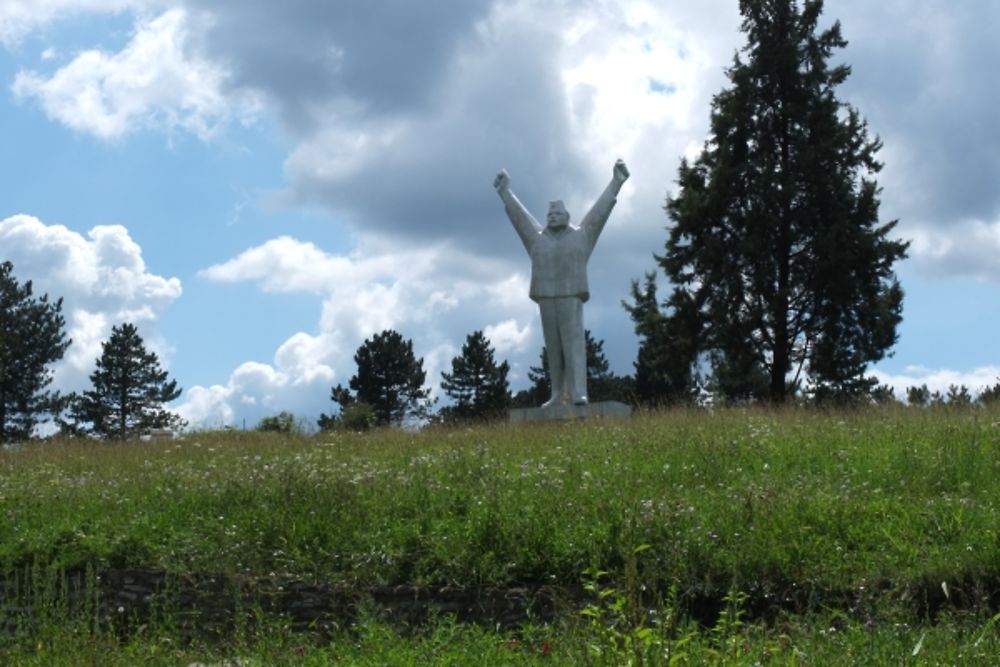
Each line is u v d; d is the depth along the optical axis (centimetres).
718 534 1267
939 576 1138
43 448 2495
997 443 1716
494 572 1272
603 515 1357
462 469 1697
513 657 966
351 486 1578
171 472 1911
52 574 1290
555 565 1268
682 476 1605
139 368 5597
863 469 1600
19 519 1589
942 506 1338
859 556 1216
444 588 1258
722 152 3969
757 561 1202
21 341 5294
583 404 2861
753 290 3809
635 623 881
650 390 5509
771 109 3975
